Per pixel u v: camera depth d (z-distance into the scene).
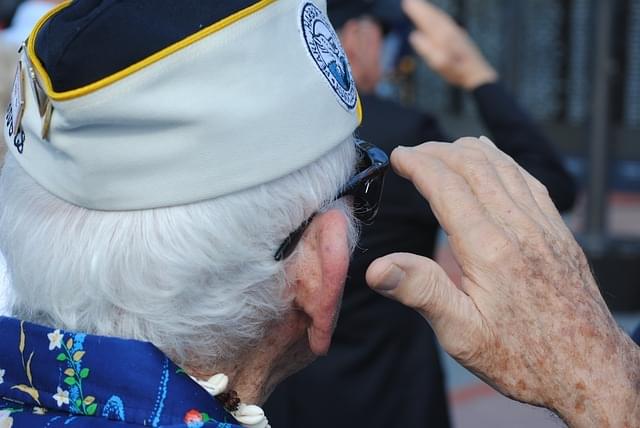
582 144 18.19
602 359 2.66
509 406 10.48
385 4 6.88
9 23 9.47
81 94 2.31
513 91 17.89
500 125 6.13
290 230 2.55
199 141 2.36
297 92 2.46
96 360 2.49
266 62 2.41
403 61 10.30
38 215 2.54
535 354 2.66
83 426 2.46
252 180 2.42
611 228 17.61
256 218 2.46
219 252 2.43
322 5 2.68
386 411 5.79
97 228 2.45
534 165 6.00
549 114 18.41
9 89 5.60
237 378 2.74
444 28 6.36
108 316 2.51
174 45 2.32
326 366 5.67
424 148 2.89
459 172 2.81
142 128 2.36
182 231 2.40
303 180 2.54
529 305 2.66
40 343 2.56
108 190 2.40
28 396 2.59
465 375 11.41
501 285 2.66
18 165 2.65
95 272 2.43
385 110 5.65
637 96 17.14
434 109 19.42
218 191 2.40
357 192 2.79
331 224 2.61
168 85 2.33
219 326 2.56
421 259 2.59
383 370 5.80
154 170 2.38
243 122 2.38
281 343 2.77
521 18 17.78
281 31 2.45
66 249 2.47
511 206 2.75
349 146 2.73
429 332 6.07
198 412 2.48
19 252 2.57
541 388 2.68
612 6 13.45
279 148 2.44
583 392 2.65
